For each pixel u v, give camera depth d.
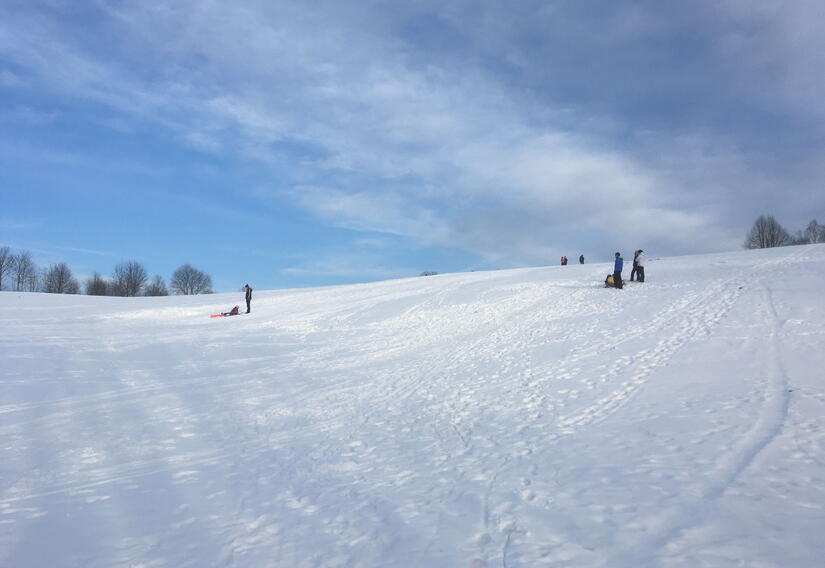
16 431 8.73
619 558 4.12
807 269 21.05
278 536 5.08
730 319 14.64
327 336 21.50
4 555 4.81
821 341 11.34
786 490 5.09
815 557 3.85
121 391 11.83
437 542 4.72
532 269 38.62
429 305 26.20
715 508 4.83
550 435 7.93
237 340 20.75
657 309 18.00
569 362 13.12
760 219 83.06
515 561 4.25
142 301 40.53
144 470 7.07
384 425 9.29
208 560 4.64
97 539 5.11
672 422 7.76
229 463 7.36
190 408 10.47
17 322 27.17
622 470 6.10
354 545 4.80
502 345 16.64
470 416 9.57
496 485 6.04
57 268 86.44
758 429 6.98
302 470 7.04
